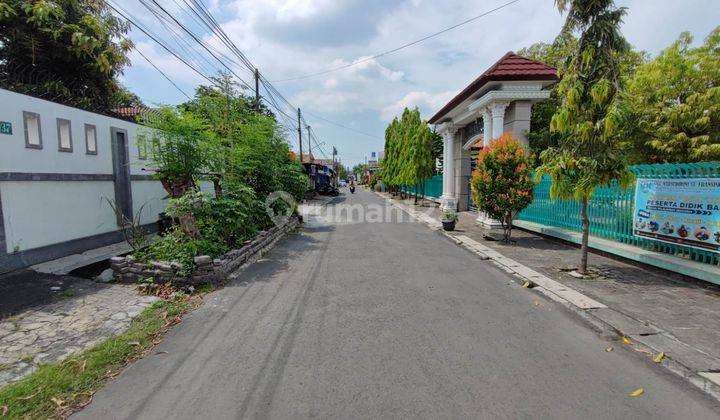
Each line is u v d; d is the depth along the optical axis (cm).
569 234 916
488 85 1188
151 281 581
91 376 334
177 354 376
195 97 1098
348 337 410
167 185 748
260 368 346
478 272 700
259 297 550
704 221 581
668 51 977
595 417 275
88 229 810
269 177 1086
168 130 694
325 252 890
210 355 373
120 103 1514
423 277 663
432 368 343
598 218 839
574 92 607
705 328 422
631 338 400
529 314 482
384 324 446
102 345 392
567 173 646
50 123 714
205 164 760
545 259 784
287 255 852
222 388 314
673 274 625
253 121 1077
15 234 643
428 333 420
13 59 1005
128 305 512
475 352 375
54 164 722
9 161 630
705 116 888
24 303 508
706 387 315
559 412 280
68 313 481
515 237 1077
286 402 293
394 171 3131
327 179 3872
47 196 708
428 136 2153
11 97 635
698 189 589
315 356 367
